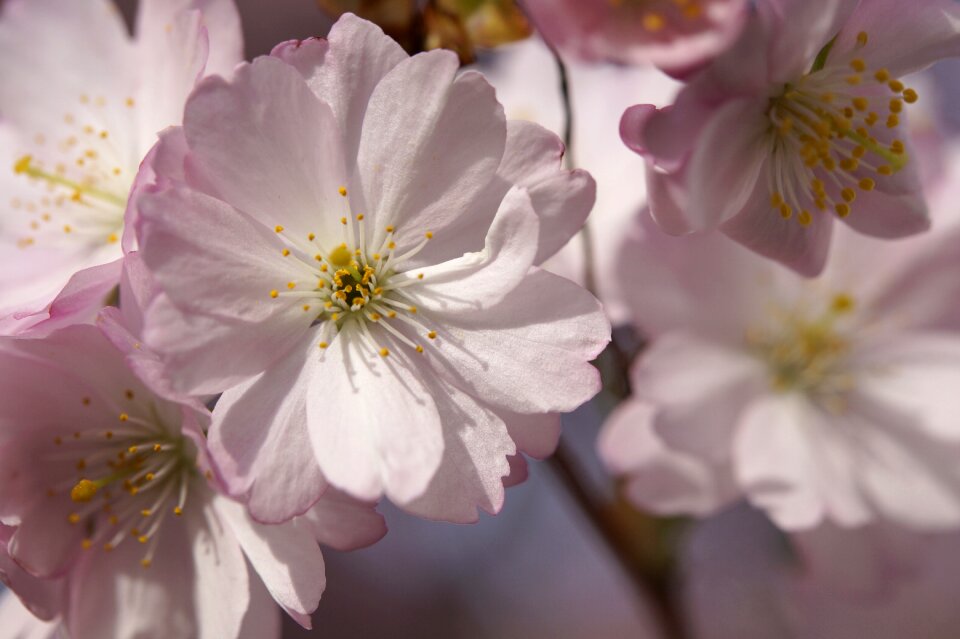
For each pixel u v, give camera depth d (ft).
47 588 0.55
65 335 0.53
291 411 0.52
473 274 0.52
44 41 0.64
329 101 0.52
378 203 0.53
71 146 0.63
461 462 0.52
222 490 0.51
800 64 0.53
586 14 0.50
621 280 0.62
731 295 0.64
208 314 0.51
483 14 0.58
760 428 0.64
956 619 1.02
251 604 0.55
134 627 0.55
